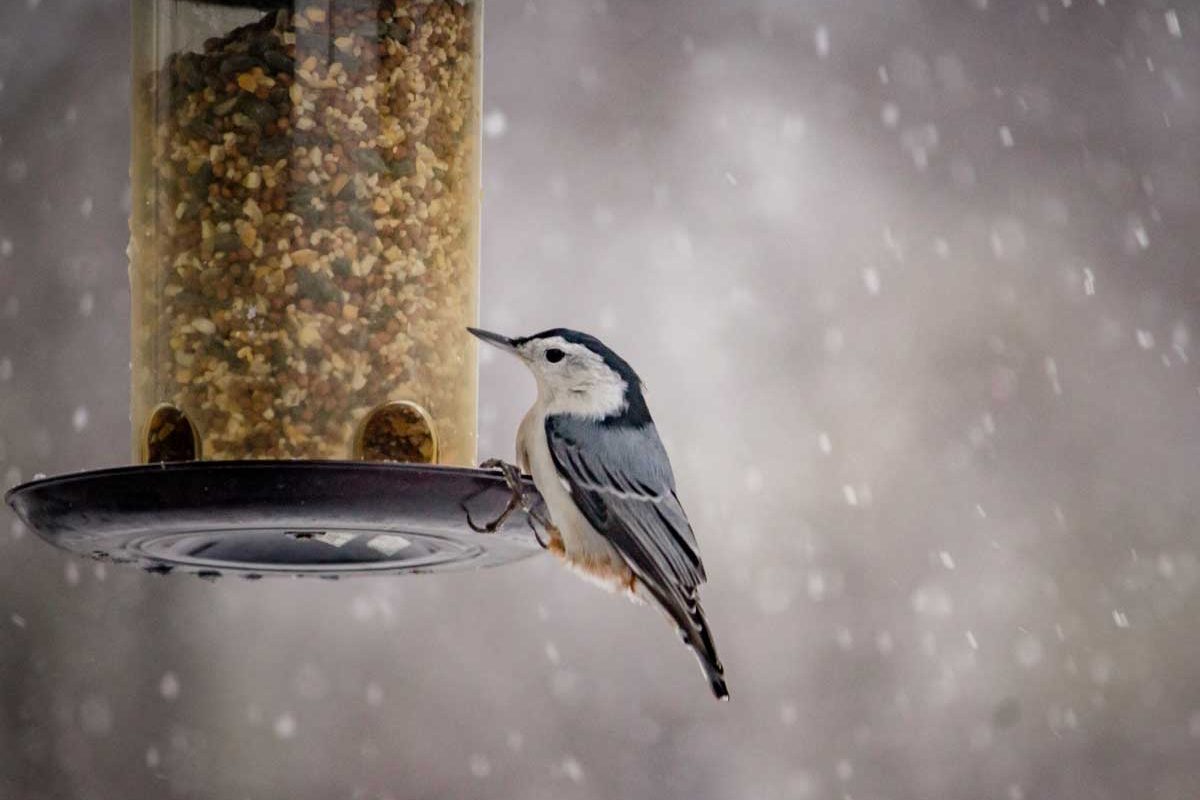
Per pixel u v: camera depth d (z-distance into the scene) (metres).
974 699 16.39
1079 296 17.81
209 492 7.41
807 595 16.41
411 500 7.56
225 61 8.38
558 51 17.66
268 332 8.28
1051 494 17.19
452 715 15.62
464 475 7.66
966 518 16.95
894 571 16.67
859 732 16.22
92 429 15.08
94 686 14.94
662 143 17.52
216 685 15.18
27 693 14.82
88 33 15.87
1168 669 16.62
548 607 16.02
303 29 8.38
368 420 8.34
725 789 15.53
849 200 17.70
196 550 8.12
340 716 15.27
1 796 14.58
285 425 8.27
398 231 8.45
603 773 15.68
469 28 8.77
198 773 14.97
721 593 16.31
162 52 8.48
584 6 17.81
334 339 8.32
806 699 16.17
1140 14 19.03
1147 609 16.91
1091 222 18.17
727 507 16.47
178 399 8.34
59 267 15.40
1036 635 16.77
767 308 17.05
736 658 16.19
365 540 7.98
